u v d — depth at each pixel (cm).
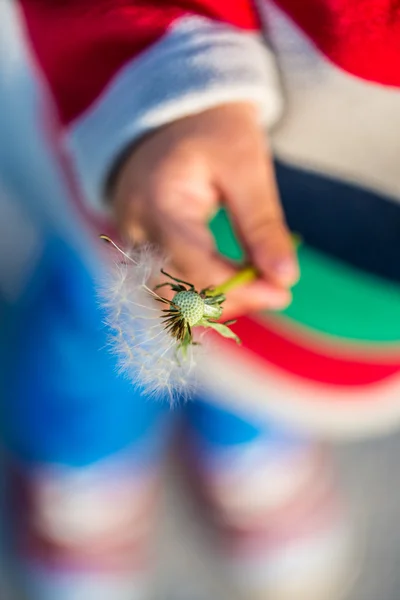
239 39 44
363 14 43
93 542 73
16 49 60
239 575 76
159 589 84
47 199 62
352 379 58
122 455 72
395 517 88
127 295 36
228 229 49
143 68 44
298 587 76
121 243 44
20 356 69
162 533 86
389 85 45
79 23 45
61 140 53
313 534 75
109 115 44
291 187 50
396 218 51
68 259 67
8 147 64
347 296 53
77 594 74
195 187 42
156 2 45
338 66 45
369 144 48
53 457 70
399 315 54
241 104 43
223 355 56
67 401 68
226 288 40
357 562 86
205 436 72
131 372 36
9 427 72
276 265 41
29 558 75
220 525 75
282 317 54
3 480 81
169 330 35
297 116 47
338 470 90
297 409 60
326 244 51
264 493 73
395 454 92
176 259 41
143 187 42
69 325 67
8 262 90
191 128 42
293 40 45
